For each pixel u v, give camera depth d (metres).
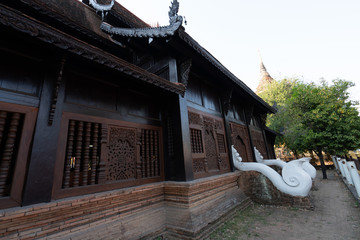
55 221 2.38
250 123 8.97
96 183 2.96
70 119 2.78
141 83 3.83
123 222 3.05
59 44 2.02
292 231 3.59
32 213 2.11
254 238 3.35
